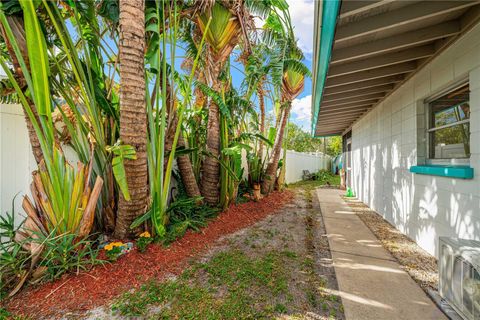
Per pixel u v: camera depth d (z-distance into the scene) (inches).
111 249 97.8
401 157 147.9
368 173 233.0
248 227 164.7
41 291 79.3
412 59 110.0
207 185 180.4
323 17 70.5
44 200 89.9
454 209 96.0
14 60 90.7
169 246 116.0
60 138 119.1
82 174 96.9
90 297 78.3
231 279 92.4
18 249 82.5
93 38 120.5
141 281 89.0
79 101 122.7
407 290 84.4
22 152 111.7
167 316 71.1
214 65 164.4
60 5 112.0
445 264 74.8
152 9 117.4
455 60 94.1
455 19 88.4
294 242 135.3
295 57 231.9
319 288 86.5
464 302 65.7
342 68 115.8
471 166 86.4
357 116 263.4
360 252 120.0
